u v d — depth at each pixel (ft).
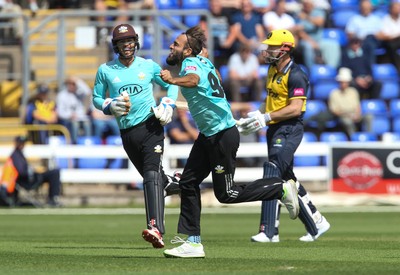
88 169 248.11
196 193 100.68
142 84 108.68
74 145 245.24
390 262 96.37
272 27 275.39
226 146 98.99
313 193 242.58
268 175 124.36
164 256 102.17
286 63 124.88
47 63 283.38
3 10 288.30
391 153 238.07
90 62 278.26
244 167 250.78
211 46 266.16
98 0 281.33
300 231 163.22
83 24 281.74
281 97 125.08
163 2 290.76
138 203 248.32
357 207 230.48
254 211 223.71
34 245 125.39
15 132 275.18
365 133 269.23
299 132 125.18
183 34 99.96
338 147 238.07
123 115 106.11
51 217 204.03
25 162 228.22
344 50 280.51
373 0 298.56
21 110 269.64
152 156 107.45
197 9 288.92
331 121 269.03
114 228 171.63
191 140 248.32
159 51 261.24
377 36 285.84
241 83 267.80
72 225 180.34
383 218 197.77
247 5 273.54
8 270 88.07
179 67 111.75
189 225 100.63
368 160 237.66
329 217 201.16
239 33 272.31
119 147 241.55
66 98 257.75
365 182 237.66
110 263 94.94
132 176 243.19
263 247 119.75
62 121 257.34
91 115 259.80
